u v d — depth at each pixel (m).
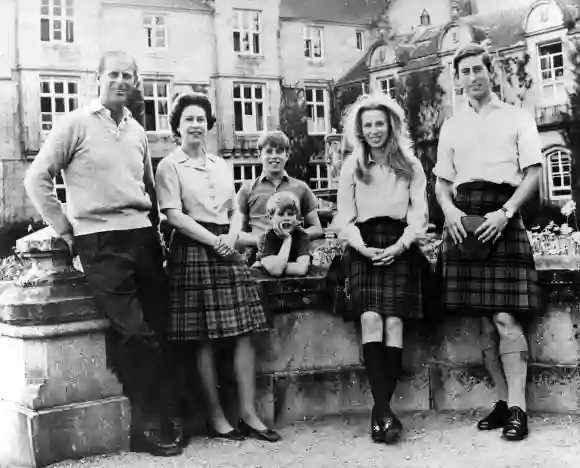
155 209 3.51
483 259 3.51
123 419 3.21
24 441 3.03
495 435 3.36
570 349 3.72
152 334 3.16
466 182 3.62
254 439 3.39
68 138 3.12
